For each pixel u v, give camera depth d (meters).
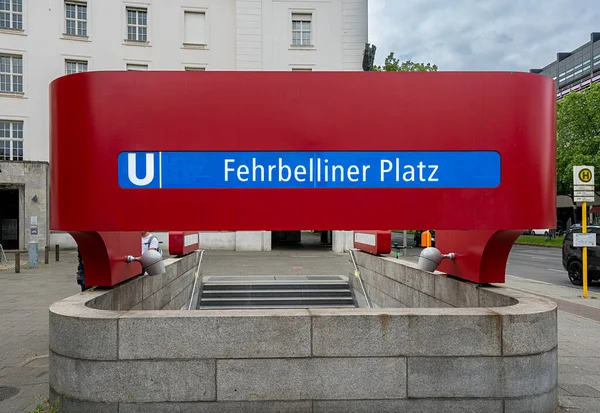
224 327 3.70
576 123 33.06
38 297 10.59
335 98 4.02
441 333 3.78
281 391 3.71
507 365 3.79
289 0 26.42
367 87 4.04
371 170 4.03
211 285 11.43
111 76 3.94
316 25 26.56
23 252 23.36
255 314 3.77
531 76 4.06
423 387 3.76
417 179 4.03
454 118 4.04
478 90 4.05
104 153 3.92
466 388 3.77
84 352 3.69
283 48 26.48
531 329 3.84
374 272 9.97
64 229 3.95
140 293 6.33
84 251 4.89
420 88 4.05
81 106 3.93
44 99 26.03
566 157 33.19
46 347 6.42
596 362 5.72
